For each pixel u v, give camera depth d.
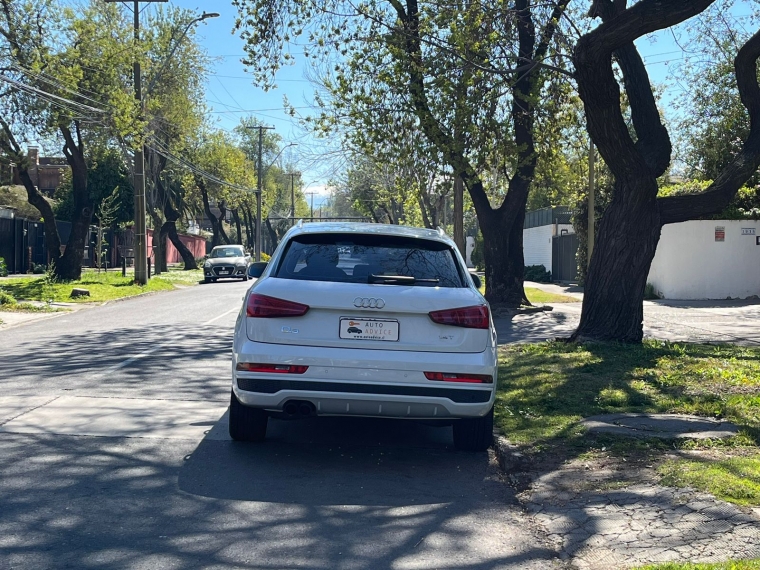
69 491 5.09
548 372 9.33
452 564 4.11
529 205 55.78
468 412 5.81
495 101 15.79
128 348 12.39
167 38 36.28
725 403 7.38
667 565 3.87
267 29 15.01
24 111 25.27
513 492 5.44
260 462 5.95
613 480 5.31
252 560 4.07
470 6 14.30
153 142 37.00
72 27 25.56
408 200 27.36
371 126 16.81
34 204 27.48
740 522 4.40
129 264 49.44
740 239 23.44
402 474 5.82
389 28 15.52
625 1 11.41
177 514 4.73
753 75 11.51
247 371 5.67
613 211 11.81
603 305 11.86
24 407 7.64
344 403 5.69
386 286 5.77
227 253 39.50
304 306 5.68
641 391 8.18
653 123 12.23
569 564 4.12
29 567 3.88
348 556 4.18
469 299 5.87
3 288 23.72
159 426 6.98
